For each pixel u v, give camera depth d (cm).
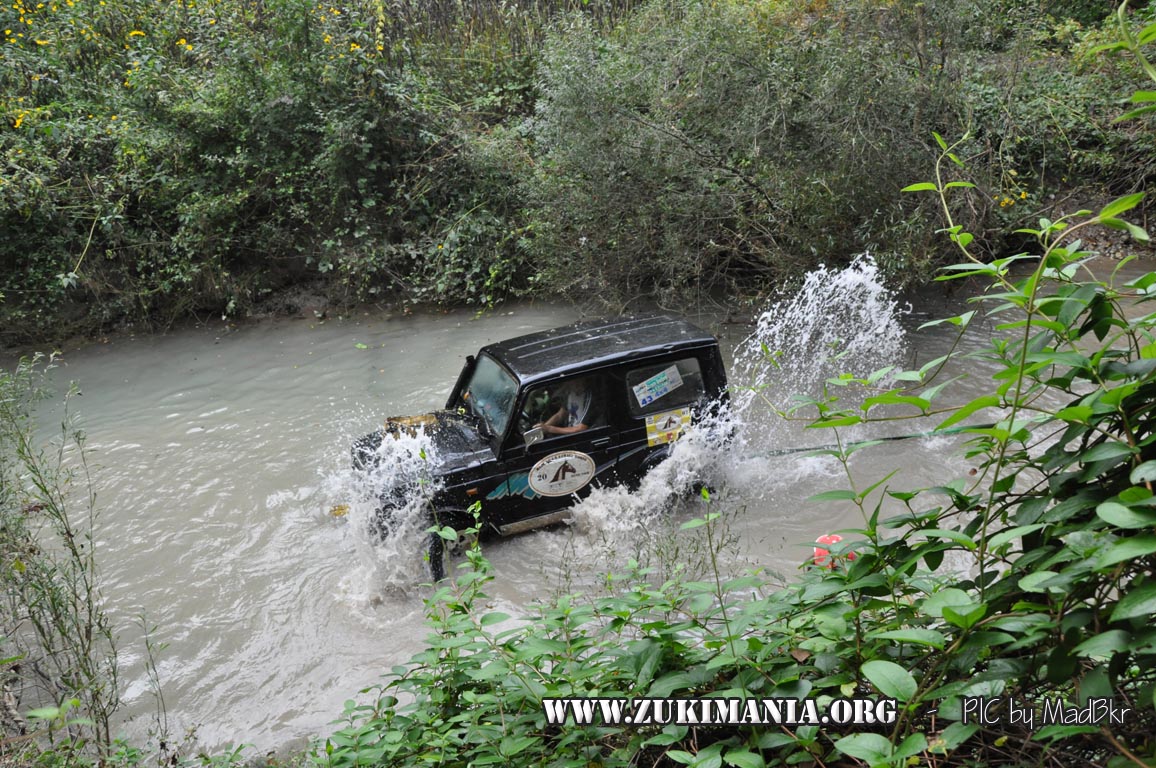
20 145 1168
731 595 547
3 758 362
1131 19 1338
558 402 659
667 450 690
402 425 705
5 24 1379
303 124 1244
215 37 1324
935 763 206
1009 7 1361
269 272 1277
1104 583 177
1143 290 214
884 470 715
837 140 971
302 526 719
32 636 585
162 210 1251
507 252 1230
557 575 626
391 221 1274
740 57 1004
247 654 577
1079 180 1252
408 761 301
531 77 1455
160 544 703
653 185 1051
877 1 1003
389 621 600
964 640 187
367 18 1282
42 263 1202
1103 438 191
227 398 986
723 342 1009
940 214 1007
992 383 840
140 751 459
